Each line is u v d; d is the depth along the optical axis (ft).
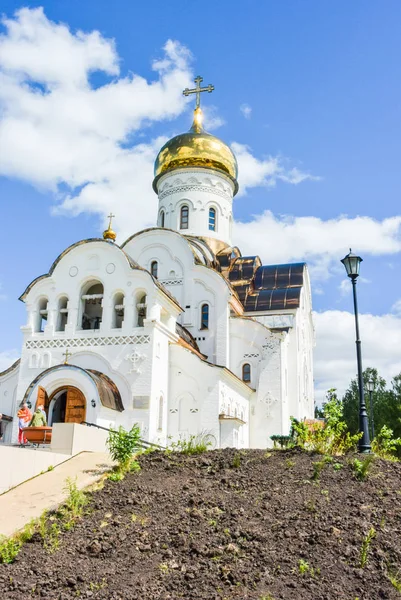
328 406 58.90
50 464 52.44
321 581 31.78
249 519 39.22
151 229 117.91
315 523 38.32
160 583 31.53
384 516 39.63
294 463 50.57
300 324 131.34
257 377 111.14
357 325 63.31
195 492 44.24
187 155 135.23
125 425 83.51
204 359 99.45
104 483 47.65
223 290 112.06
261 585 31.37
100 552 34.96
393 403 164.76
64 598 29.91
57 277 93.86
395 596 30.71
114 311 90.53
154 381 86.07
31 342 91.66
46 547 35.58
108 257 92.22
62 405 87.51
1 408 95.30
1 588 30.71
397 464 51.29
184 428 90.38
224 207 137.59
